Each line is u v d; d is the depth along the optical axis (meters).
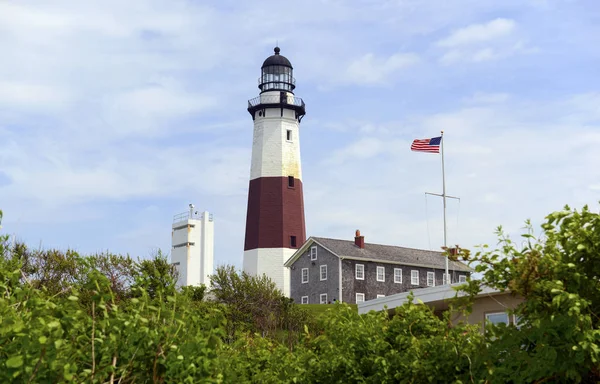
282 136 77.06
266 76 79.00
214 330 7.09
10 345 5.57
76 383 5.82
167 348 6.55
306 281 71.75
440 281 75.06
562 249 7.17
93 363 6.00
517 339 7.39
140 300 6.89
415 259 74.12
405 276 72.75
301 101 78.62
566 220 7.07
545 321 6.97
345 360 10.88
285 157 76.69
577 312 6.57
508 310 7.61
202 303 23.25
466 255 7.33
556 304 6.81
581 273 6.96
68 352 5.91
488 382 7.80
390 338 11.16
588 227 6.96
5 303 6.11
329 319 11.92
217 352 7.55
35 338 5.52
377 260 70.62
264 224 74.69
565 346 6.81
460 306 7.70
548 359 6.93
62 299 6.86
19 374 5.41
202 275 87.62
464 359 8.62
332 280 69.06
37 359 5.48
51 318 5.98
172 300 7.01
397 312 11.40
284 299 47.38
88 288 6.50
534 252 7.05
